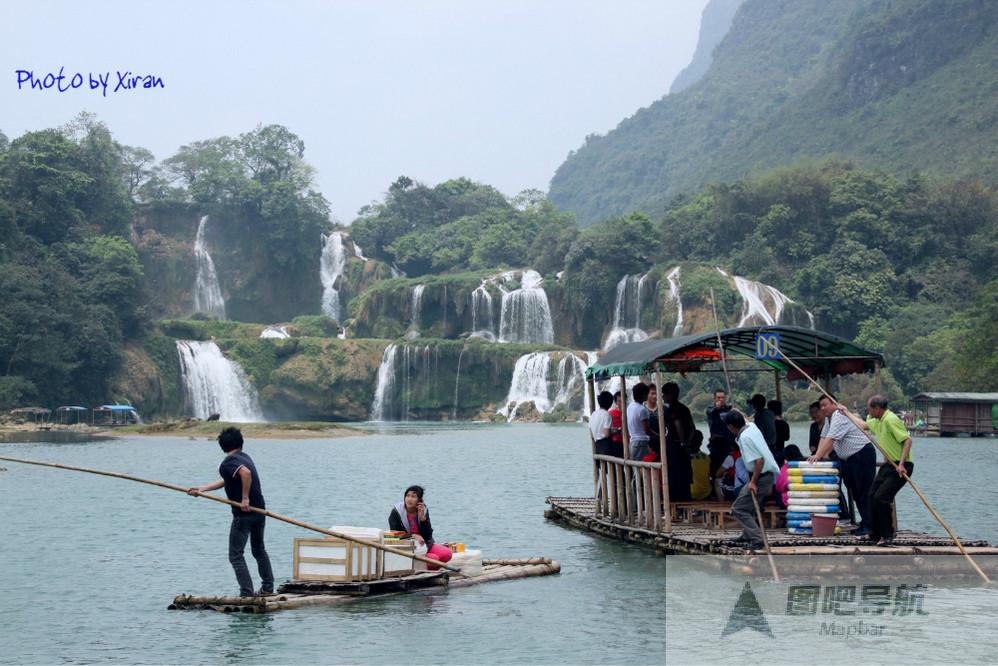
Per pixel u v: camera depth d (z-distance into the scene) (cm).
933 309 12519
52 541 2548
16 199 12900
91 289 11912
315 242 16425
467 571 1967
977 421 7975
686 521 2392
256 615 1656
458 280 13988
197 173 16975
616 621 1590
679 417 2397
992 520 2858
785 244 14300
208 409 12638
